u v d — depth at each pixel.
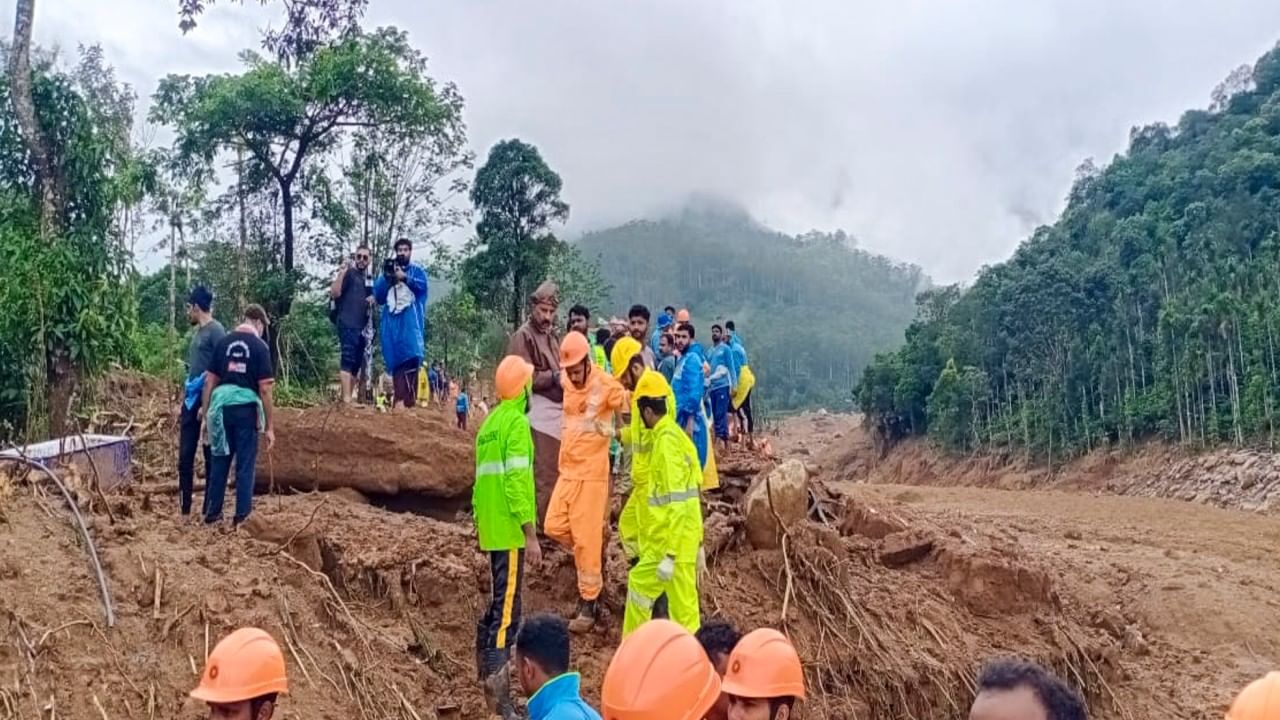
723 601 9.82
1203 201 65.94
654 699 3.51
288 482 10.69
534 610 8.89
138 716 6.32
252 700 4.20
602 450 8.38
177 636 6.89
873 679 9.78
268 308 25.25
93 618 6.74
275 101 24.38
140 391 16.75
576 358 8.20
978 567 12.05
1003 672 2.73
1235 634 14.88
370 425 10.67
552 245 36.28
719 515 10.85
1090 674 11.84
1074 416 63.09
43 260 14.77
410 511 10.63
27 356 14.16
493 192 35.62
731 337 18.20
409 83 25.16
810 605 10.20
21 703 6.07
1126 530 22.66
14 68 15.58
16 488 7.97
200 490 10.65
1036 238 83.56
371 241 26.41
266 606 7.46
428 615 8.53
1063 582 16.19
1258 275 55.00
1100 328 63.22
